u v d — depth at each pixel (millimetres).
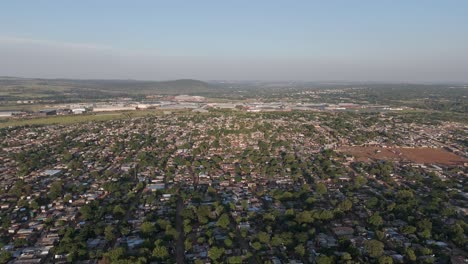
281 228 151625
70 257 125750
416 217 160625
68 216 164375
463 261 126500
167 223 150875
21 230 150250
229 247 136000
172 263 122312
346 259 123750
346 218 162875
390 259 122375
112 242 141250
